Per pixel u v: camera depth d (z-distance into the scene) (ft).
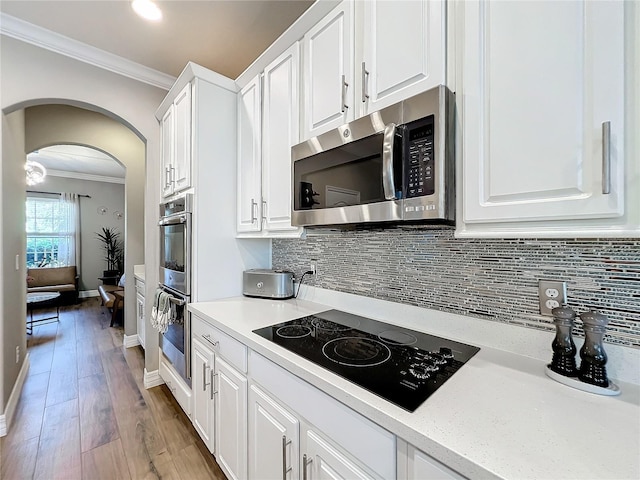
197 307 5.71
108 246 23.13
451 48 2.97
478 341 3.69
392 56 3.41
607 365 2.78
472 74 2.70
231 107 6.65
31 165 13.55
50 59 6.65
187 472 5.23
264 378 3.78
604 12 2.02
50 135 10.27
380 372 2.98
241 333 4.22
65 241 21.49
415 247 4.37
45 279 19.30
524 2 2.39
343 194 3.85
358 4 3.87
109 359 10.34
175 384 6.89
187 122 6.39
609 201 2.00
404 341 3.83
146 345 8.32
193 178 6.15
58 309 16.78
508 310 3.47
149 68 7.76
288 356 3.41
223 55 7.17
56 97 6.73
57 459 5.53
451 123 2.92
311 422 3.05
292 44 4.96
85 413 7.02
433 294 4.17
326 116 4.29
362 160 3.59
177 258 6.61
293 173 4.69
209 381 5.21
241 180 6.43
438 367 3.08
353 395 2.57
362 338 3.95
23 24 6.08
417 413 2.29
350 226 4.37
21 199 8.47
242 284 6.84
